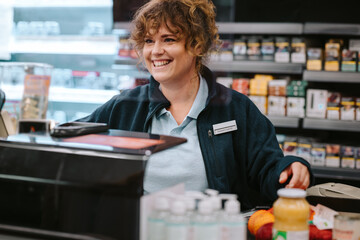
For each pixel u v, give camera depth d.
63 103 3.86
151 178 1.88
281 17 4.04
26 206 1.25
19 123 1.55
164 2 1.83
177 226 1.06
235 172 2.06
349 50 3.66
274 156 1.96
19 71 2.07
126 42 3.73
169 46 1.85
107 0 3.76
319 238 1.36
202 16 1.88
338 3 3.95
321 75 3.66
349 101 3.69
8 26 3.90
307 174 1.73
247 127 2.06
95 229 1.17
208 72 2.05
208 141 1.96
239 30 3.78
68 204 1.20
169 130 1.98
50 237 1.22
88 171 1.20
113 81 4.01
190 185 1.91
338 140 4.04
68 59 4.00
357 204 1.69
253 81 3.86
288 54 3.76
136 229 1.12
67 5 3.87
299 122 3.80
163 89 2.00
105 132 1.50
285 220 1.21
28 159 1.27
